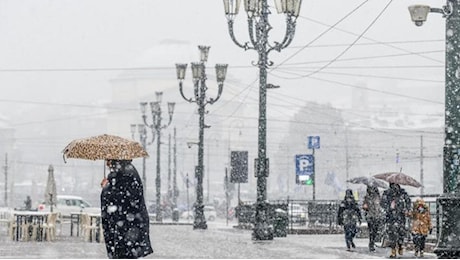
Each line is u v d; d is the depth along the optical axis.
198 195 60.41
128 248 22.47
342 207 34.31
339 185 121.12
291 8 41.19
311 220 55.66
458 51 23.94
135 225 22.55
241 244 38.00
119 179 22.56
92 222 38.41
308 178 57.66
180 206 134.62
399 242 30.81
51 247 34.09
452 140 23.77
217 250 33.25
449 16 24.14
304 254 31.16
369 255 31.27
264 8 42.28
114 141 23.30
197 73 60.75
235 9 42.84
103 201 22.56
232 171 57.09
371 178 34.94
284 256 29.91
